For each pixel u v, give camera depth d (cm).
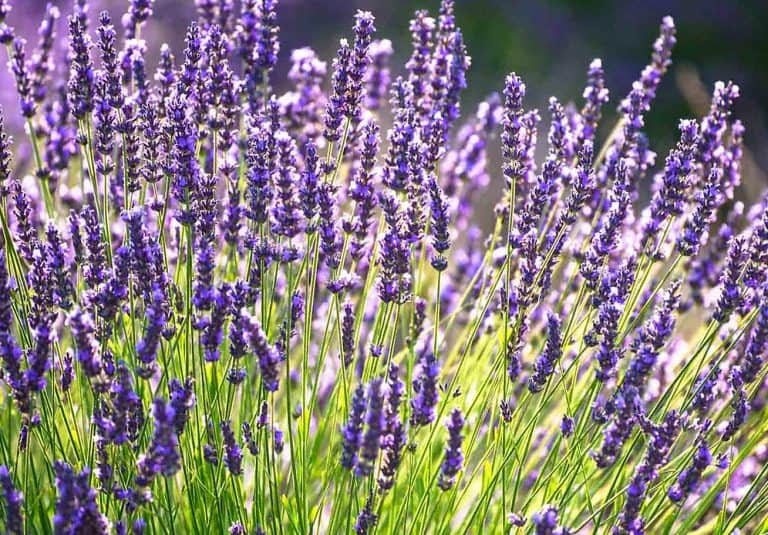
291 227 354
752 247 354
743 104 1120
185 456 359
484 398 400
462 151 501
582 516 413
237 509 362
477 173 489
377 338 388
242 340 330
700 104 799
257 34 435
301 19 1188
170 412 276
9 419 363
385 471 311
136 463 312
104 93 376
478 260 516
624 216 361
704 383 350
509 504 417
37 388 308
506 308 360
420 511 350
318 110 482
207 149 458
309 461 402
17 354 308
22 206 359
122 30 921
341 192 467
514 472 402
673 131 1058
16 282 360
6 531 306
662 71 455
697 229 363
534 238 367
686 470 325
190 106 398
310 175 350
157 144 379
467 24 1248
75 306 344
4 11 402
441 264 351
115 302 326
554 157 370
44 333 304
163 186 557
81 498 279
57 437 352
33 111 405
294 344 478
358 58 371
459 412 296
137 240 330
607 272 383
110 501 341
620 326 377
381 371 420
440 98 445
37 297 340
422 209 369
